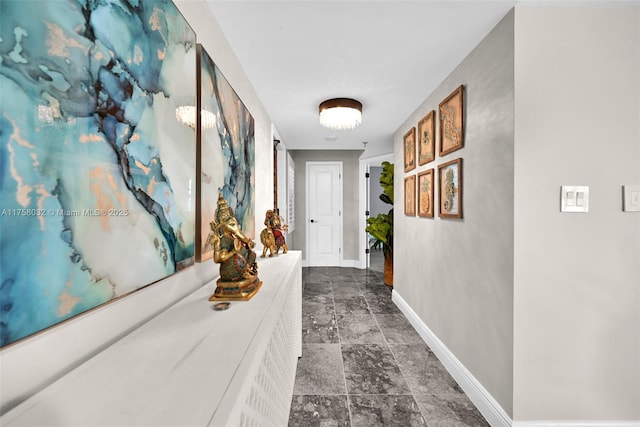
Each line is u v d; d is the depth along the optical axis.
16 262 0.45
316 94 2.35
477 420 1.55
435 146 2.26
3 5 0.43
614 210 1.37
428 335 2.34
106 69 0.63
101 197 0.62
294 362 1.75
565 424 1.37
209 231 1.22
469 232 1.75
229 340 0.69
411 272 2.82
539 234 1.37
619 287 1.37
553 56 1.36
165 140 0.87
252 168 2.01
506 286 1.42
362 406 1.64
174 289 0.97
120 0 0.68
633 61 1.37
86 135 0.58
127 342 0.68
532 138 1.36
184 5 1.07
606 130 1.37
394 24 1.48
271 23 1.46
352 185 5.48
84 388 0.52
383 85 2.20
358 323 2.79
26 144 0.46
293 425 1.50
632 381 1.37
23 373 0.48
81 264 0.57
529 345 1.37
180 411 0.46
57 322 0.52
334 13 1.39
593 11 1.36
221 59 1.50
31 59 0.47
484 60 1.60
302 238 5.48
